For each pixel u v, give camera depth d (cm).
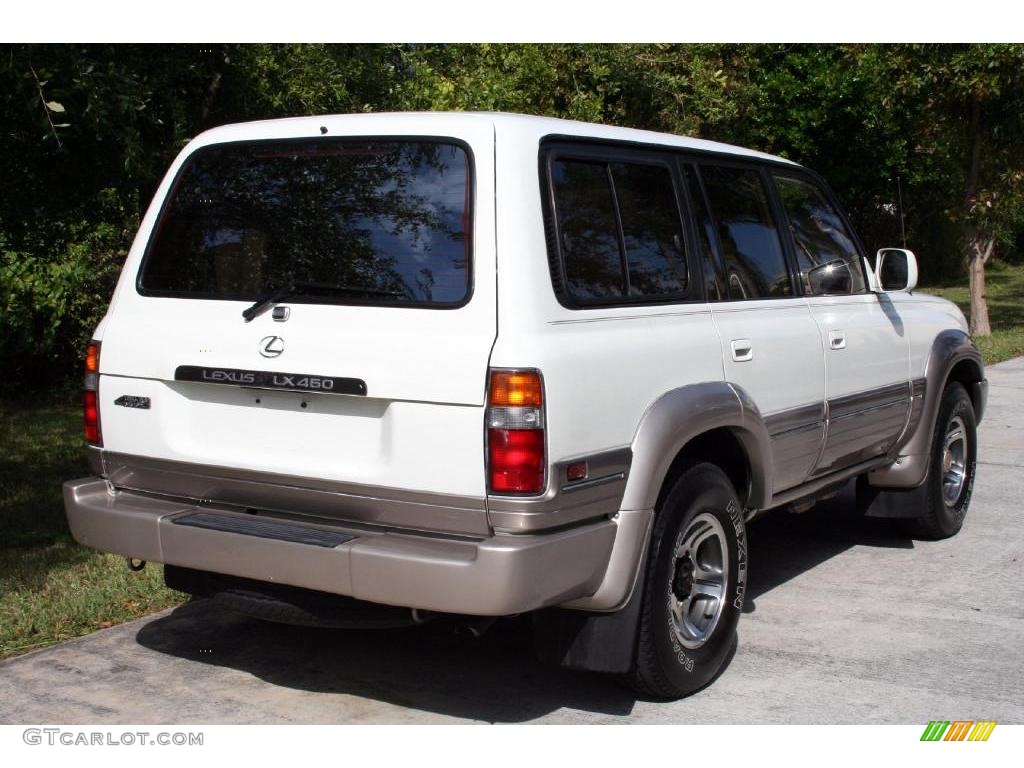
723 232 462
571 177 384
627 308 393
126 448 414
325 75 778
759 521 700
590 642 393
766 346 464
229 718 403
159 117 696
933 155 1884
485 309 349
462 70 1044
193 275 409
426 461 352
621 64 1231
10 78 552
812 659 465
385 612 381
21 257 988
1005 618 517
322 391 367
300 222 391
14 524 659
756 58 1605
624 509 378
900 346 584
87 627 492
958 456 663
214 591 408
